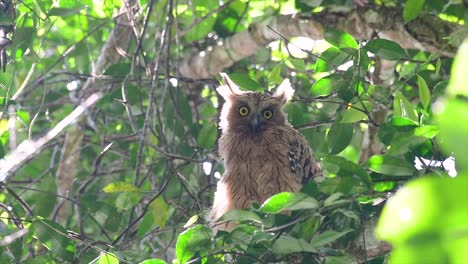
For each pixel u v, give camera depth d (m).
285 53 14.95
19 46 11.31
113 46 15.37
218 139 14.55
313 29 12.45
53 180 12.69
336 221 8.33
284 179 12.35
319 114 10.81
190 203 12.93
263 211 7.13
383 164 7.64
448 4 10.84
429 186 3.25
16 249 10.05
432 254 3.28
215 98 16.36
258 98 13.45
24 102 15.67
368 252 8.38
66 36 16.16
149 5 13.24
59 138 14.77
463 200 3.21
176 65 15.08
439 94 9.00
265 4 15.26
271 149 12.51
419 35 11.13
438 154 7.96
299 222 8.07
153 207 10.42
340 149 9.96
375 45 9.70
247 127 13.00
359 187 7.71
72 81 15.64
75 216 13.71
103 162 15.75
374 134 13.02
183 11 14.73
